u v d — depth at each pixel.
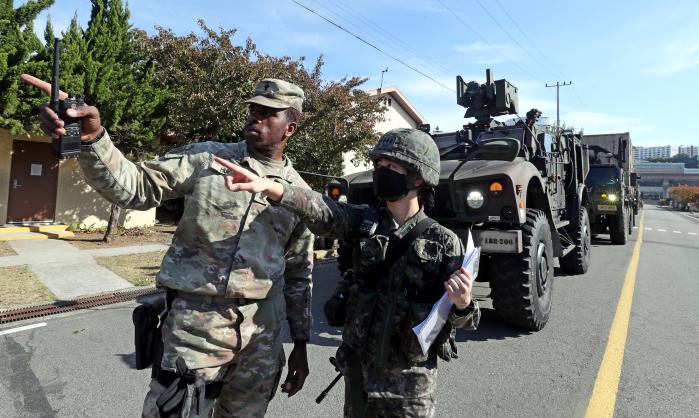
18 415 2.53
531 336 4.06
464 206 3.83
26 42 7.46
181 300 1.52
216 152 1.65
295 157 10.43
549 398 2.86
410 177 1.54
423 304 1.45
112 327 4.09
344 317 1.68
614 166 11.52
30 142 9.90
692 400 2.87
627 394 2.94
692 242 13.81
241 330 1.56
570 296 5.62
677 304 5.39
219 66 8.58
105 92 8.19
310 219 1.49
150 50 9.20
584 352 3.67
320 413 2.64
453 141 5.56
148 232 10.59
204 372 1.49
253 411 1.67
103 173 1.32
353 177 4.94
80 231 10.13
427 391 1.47
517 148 3.07
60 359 3.34
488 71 5.54
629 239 13.35
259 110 1.65
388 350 1.46
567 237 6.35
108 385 2.93
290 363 1.83
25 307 4.58
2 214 9.43
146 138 9.12
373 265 1.52
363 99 10.48
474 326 1.38
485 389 2.98
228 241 1.54
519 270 3.92
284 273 1.84
